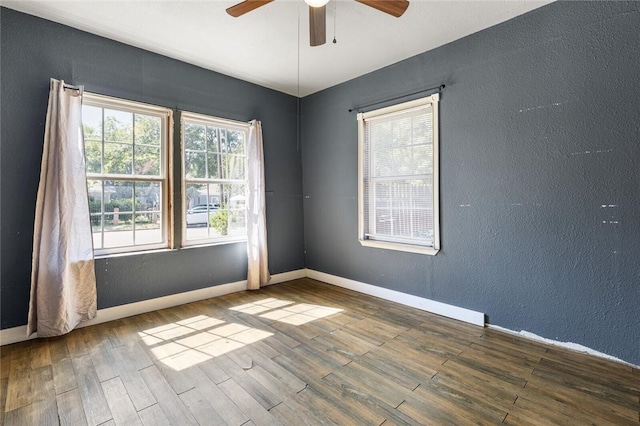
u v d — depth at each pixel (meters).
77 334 2.67
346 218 4.07
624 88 2.16
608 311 2.25
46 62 2.66
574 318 2.39
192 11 2.54
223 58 3.38
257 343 2.52
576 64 2.34
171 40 3.00
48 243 2.57
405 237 3.47
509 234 2.70
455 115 3.01
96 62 2.90
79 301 2.77
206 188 3.69
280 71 3.71
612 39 2.20
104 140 3.00
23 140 2.58
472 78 2.88
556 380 2.00
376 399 1.82
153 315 3.11
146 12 2.56
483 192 2.84
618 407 1.74
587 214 2.32
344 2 2.40
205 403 1.79
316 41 2.35
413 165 3.37
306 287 4.12
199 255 3.59
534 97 2.54
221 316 3.09
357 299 3.62
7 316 2.52
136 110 3.15
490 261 2.81
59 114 2.61
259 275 4.04
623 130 2.17
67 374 2.07
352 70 3.68
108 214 3.04
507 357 2.29
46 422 1.64
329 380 2.01
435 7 2.48
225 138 3.85
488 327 2.82
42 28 2.65
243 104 3.97
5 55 2.50
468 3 2.43
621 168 2.19
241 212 4.00
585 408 1.74
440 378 2.03
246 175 3.98
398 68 3.45
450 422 1.63
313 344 2.51
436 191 3.13
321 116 4.35
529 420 1.64
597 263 2.29
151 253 3.23
